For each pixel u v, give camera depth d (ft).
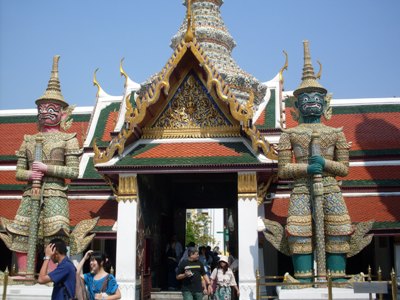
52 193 48.24
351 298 40.70
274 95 70.74
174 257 64.75
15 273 49.16
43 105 51.19
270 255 60.39
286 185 57.52
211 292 41.68
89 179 60.64
